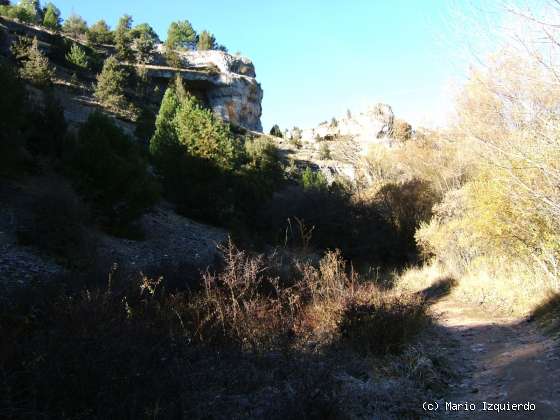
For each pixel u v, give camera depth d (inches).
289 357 201.0
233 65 3774.6
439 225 730.2
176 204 983.0
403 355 234.7
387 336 241.1
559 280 361.7
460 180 912.3
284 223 933.2
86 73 2183.8
